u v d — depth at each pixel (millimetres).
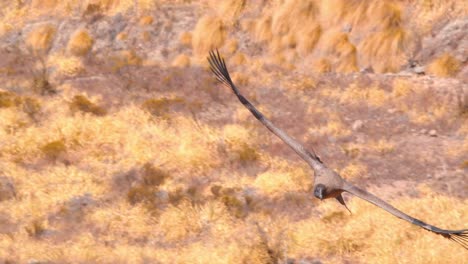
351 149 48219
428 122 52375
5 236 38438
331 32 67062
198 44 68312
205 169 45594
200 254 35781
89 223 39906
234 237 37719
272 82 61000
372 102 55969
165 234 38625
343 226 38188
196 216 39719
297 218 39844
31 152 48500
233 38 68812
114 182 44438
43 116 54344
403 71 63125
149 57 68688
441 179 44125
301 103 56781
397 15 65375
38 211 41156
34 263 35594
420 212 38906
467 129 50844
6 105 55562
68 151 48844
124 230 39156
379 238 36062
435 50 62875
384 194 42625
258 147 49219
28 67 66125
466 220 37656
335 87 59219
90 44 70312
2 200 42812
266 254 35250
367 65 64562
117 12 72312
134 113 53562
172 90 60156
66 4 74250
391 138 50562
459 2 64438
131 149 48250
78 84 61188
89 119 52844
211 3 71438
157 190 43219
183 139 49094
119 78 62094
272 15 68938
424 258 34031
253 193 42688
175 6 72188
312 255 35688
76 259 35906
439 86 57562
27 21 74500
